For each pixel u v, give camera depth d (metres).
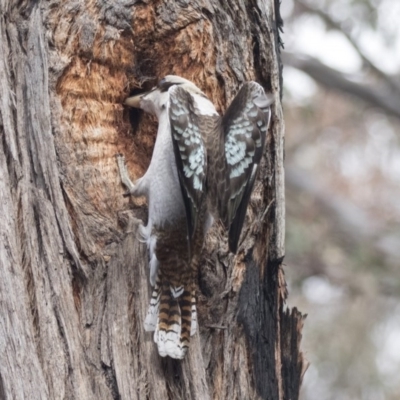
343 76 27.70
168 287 9.65
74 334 9.14
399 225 27.02
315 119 27.67
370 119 28.34
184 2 10.31
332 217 26.83
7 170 9.46
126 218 9.73
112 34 10.06
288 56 27.52
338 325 23.52
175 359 9.45
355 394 22.56
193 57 10.37
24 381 8.88
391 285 25.08
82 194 9.61
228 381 9.83
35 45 9.70
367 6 24.94
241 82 10.48
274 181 10.57
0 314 9.02
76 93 9.91
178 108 9.47
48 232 9.33
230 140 9.77
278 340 10.63
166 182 9.64
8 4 9.91
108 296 9.40
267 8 10.73
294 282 24.45
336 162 27.84
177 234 9.64
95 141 9.93
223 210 9.57
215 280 9.98
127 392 9.11
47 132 9.52
